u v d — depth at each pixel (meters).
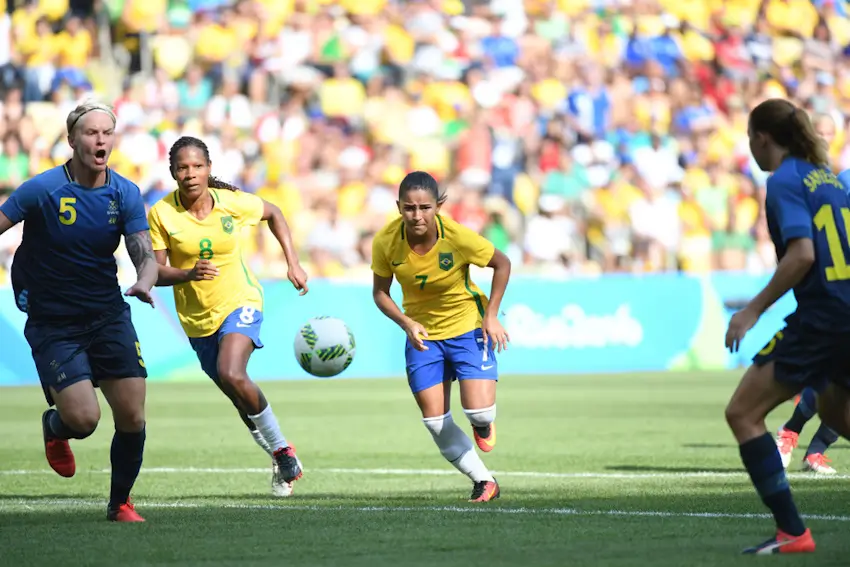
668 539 17.48
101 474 28.97
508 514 20.67
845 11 98.88
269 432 24.52
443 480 27.36
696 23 94.62
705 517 20.03
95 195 19.66
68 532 18.66
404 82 86.31
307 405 51.25
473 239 23.38
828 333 15.69
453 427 23.50
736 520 19.62
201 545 17.22
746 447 16.00
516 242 79.75
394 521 19.78
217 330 25.61
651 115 88.00
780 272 15.45
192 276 21.67
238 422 43.66
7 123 76.12
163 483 26.84
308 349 26.30
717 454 32.59
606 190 82.56
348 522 19.66
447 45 87.75
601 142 85.62
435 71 86.44
